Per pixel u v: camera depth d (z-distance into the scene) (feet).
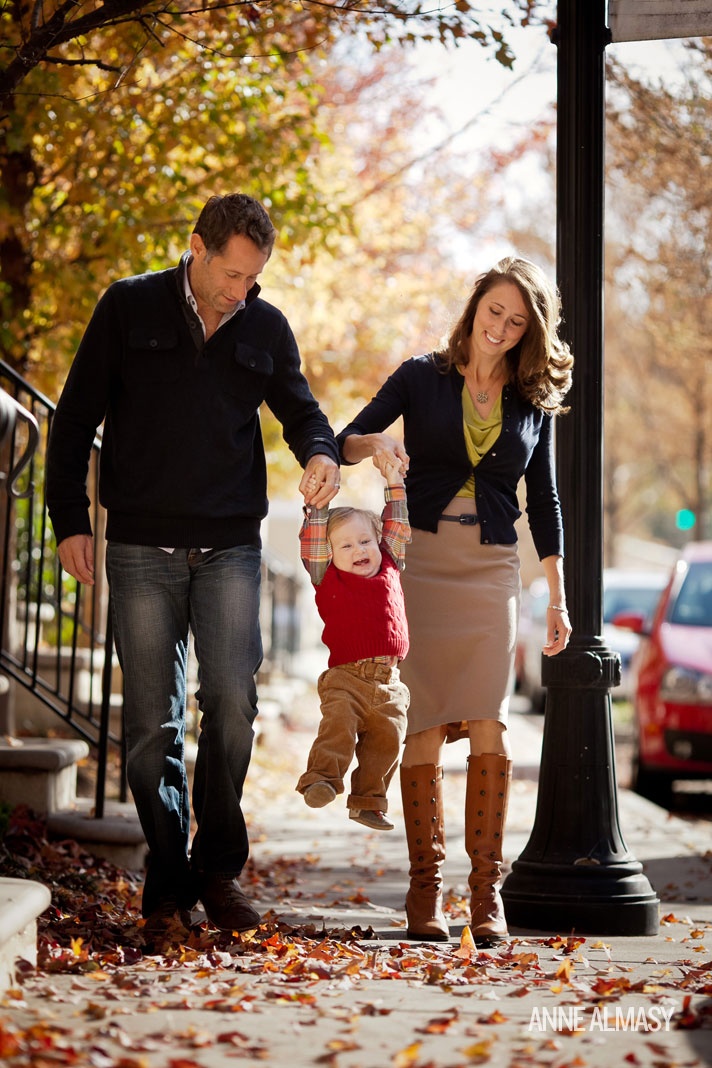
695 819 47.24
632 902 23.93
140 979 17.12
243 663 19.52
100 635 46.57
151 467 19.38
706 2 25.04
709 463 145.18
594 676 24.82
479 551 22.13
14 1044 13.30
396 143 63.26
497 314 21.66
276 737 59.98
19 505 46.88
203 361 19.47
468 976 18.44
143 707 19.49
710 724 48.16
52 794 29.50
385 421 22.33
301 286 56.34
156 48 27.73
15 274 40.29
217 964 18.34
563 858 24.48
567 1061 14.49
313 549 20.48
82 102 36.22
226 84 38.63
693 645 50.31
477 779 22.07
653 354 116.98
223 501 19.60
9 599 37.58
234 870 20.11
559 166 25.63
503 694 22.08
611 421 153.99
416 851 22.40
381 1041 14.96
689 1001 16.78
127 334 19.33
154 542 19.43
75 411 19.69
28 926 17.25
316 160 49.62
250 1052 14.23
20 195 39.65
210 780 19.80
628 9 25.30
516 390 22.56
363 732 20.54
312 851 35.27
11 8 25.53
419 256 67.10
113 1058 13.57
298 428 20.74
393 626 20.39
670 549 273.75
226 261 18.71
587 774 24.81
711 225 54.13
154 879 19.81
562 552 23.29
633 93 44.45
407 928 22.45
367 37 26.66
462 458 22.17
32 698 42.57
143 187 38.11
